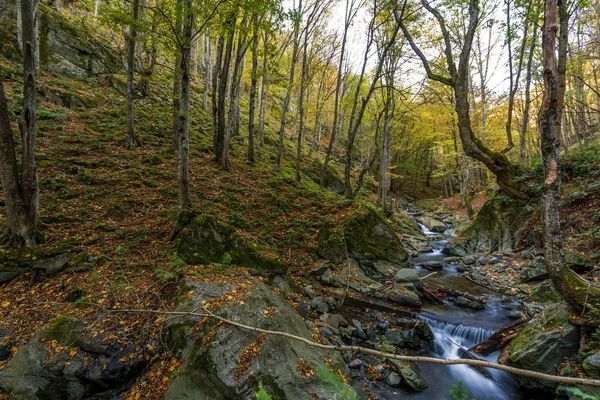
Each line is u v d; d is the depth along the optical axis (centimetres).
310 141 3372
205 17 684
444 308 776
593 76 1931
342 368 514
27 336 445
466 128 1035
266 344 432
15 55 1463
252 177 1382
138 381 421
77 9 2177
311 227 1085
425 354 604
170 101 1875
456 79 947
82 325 456
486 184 2531
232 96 1355
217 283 554
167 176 1088
